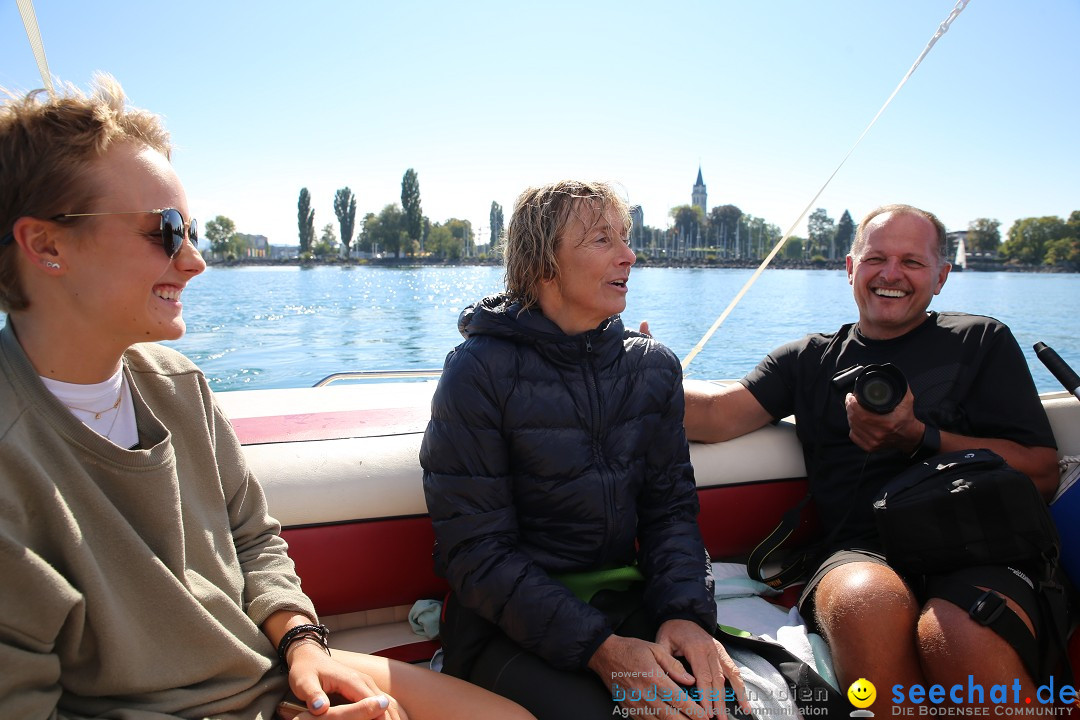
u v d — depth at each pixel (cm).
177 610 110
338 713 113
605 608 152
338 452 183
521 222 155
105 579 104
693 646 138
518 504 156
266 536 141
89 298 107
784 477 213
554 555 154
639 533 168
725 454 211
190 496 125
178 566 114
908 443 177
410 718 123
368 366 836
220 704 113
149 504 111
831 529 195
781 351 218
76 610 98
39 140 102
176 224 110
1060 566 179
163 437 119
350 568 172
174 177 112
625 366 158
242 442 188
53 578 95
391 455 184
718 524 206
